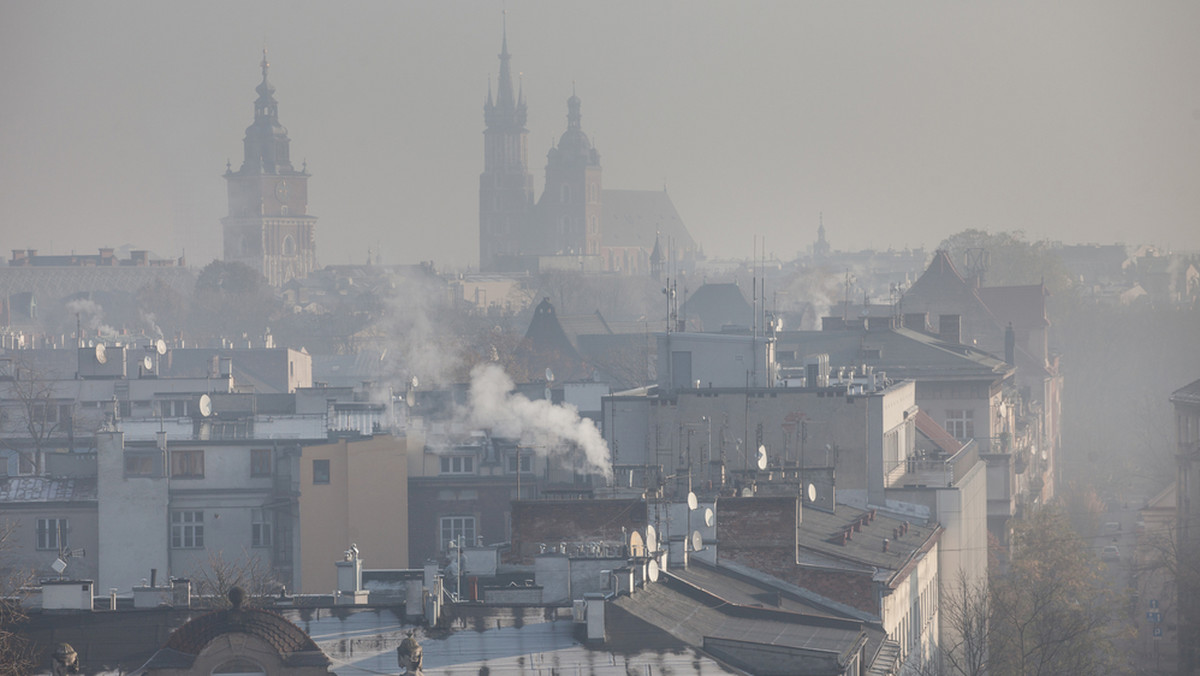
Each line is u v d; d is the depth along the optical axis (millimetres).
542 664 179625
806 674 180375
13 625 188375
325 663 166500
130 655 187375
